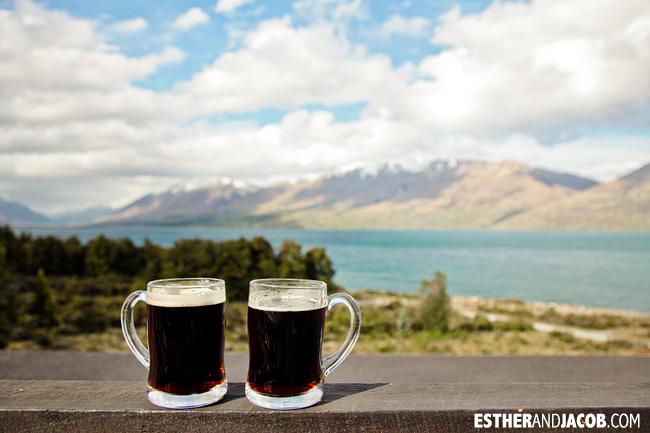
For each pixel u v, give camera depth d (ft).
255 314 3.53
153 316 3.45
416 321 73.97
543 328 104.06
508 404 3.59
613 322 123.44
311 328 3.51
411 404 3.59
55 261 132.46
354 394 3.84
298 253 93.04
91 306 89.45
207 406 3.48
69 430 3.35
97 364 12.14
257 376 3.50
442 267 382.01
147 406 3.44
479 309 147.13
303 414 3.39
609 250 593.01
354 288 245.65
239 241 92.58
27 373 11.23
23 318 62.49
